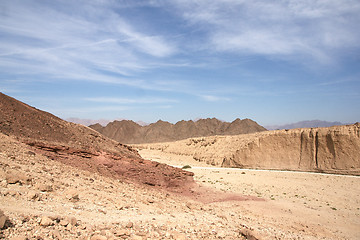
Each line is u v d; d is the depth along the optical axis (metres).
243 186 42.59
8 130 27.69
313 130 62.28
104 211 15.35
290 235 21.31
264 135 70.00
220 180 47.09
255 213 28.27
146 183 31.89
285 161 62.94
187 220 18.34
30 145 26.84
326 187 41.31
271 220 26.23
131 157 37.59
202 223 18.20
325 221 27.70
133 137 194.62
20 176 15.26
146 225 14.73
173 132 191.00
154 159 90.00
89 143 34.69
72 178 20.67
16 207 11.94
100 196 18.33
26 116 31.78
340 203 33.84
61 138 31.97
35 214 11.73
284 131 67.12
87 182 21.19
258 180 46.81
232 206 30.08
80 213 13.91
